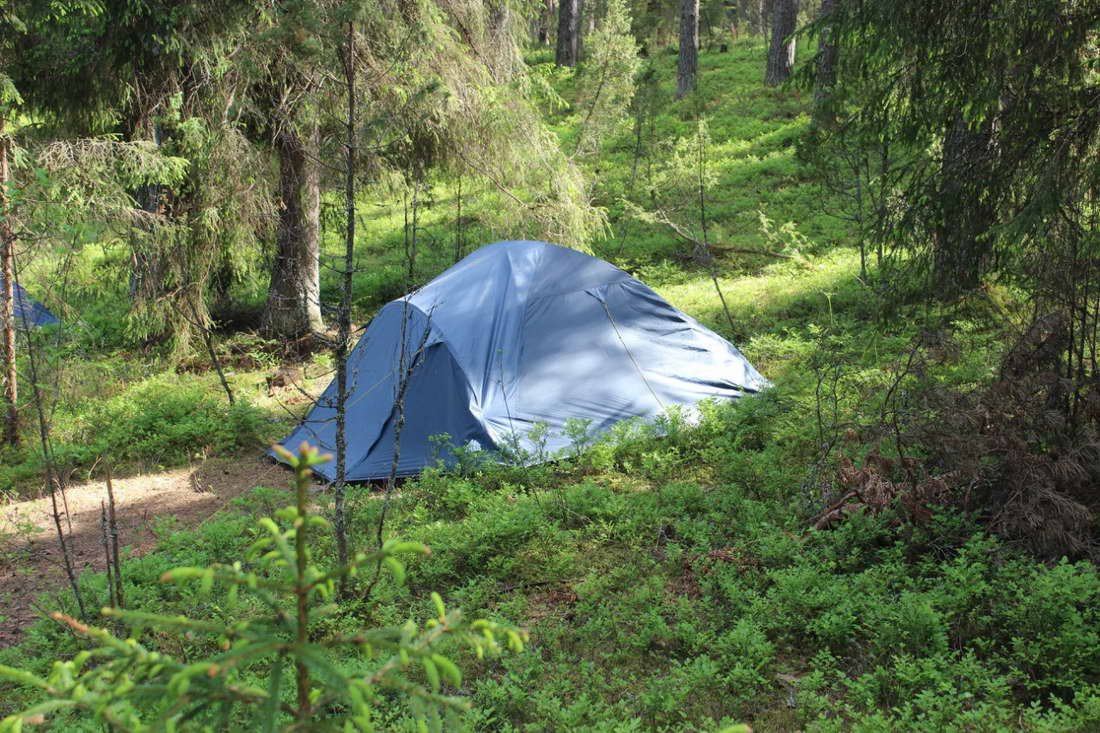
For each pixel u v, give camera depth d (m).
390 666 2.01
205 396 12.04
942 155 7.86
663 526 7.00
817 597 5.27
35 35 12.30
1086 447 5.70
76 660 1.99
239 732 2.11
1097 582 4.84
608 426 9.52
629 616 5.56
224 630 1.98
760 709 4.51
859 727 4.00
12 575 7.35
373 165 14.17
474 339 9.54
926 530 6.05
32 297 12.77
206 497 9.09
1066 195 6.43
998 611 4.93
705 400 9.62
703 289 15.42
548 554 6.69
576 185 16.25
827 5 22.55
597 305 10.14
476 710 4.43
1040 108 6.68
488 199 16.31
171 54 12.70
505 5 15.93
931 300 7.81
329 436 9.73
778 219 18.92
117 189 11.20
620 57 21.19
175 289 13.50
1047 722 3.94
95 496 9.27
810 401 9.10
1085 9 6.41
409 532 7.15
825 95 9.01
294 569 1.98
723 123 27.36
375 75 10.62
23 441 10.61
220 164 12.82
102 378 10.46
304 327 14.43
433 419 9.30
